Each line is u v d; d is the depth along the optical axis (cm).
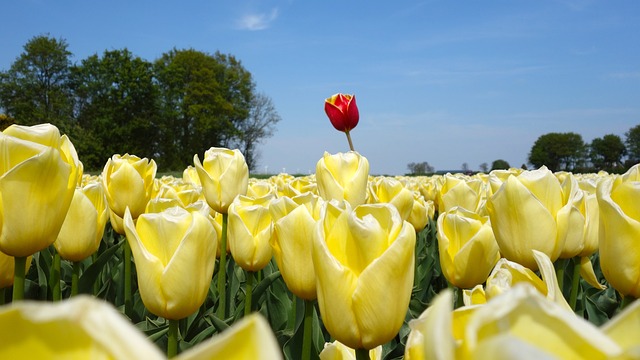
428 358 51
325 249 137
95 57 6500
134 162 372
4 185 167
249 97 7488
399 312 138
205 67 6925
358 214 145
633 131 8412
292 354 249
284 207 213
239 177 334
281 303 332
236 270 427
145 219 178
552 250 202
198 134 6988
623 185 163
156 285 177
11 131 173
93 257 448
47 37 6481
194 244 175
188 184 474
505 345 42
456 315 72
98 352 46
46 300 331
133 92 6272
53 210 176
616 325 59
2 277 215
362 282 134
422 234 644
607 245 164
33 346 46
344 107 487
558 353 54
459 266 226
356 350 144
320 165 321
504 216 203
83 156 6075
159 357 43
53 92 6438
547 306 54
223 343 46
